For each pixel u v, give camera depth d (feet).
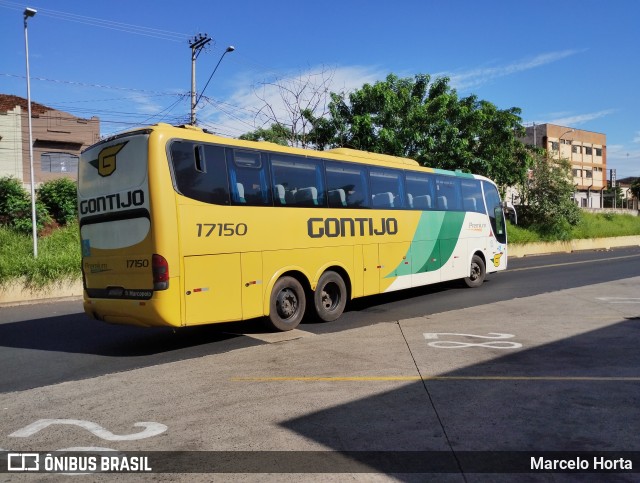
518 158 101.71
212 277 26.22
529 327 30.01
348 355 24.14
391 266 38.47
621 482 11.89
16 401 18.78
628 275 60.23
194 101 87.61
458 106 85.81
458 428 15.11
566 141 221.87
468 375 20.44
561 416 15.93
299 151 32.12
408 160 41.88
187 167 25.67
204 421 16.14
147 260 24.64
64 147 95.45
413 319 33.45
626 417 15.80
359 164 36.40
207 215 26.18
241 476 12.47
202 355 25.34
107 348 27.91
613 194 234.99
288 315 30.66
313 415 16.40
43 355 26.55
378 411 16.62
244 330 31.19
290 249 30.63
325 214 33.24
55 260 50.60
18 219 60.44
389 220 38.47
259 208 28.96
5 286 46.80
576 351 24.17
